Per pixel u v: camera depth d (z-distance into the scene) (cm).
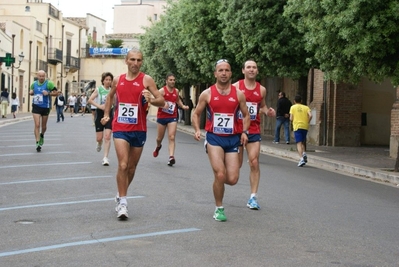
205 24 2898
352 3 1452
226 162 870
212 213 918
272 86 3409
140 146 891
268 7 2258
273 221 875
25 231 780
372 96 2645
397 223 906
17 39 5775
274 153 2277
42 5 7031
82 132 2741
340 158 1939
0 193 1070
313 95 2728
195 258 661
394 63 1516
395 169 1580
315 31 1681
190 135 3247
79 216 878
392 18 1444
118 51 8438
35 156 1656
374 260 678
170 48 3762
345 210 1002
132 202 995
